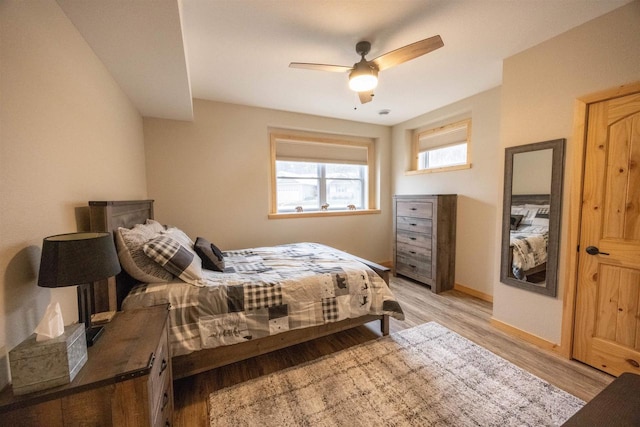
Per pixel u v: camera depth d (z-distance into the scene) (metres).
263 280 2.07
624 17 1.77
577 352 2.09
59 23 1.33
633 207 1.80
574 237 2.06
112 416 0.89
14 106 0.98
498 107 3.13
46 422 0.85
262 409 1.63
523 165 2.37
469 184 3.53
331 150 4.52
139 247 1.82
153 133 3.25
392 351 2.23
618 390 1.15
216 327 1.81
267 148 3.88
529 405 1.64
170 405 1.43
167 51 1.79
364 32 2.02
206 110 3.47
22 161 1.02
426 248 3.77
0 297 0.89
